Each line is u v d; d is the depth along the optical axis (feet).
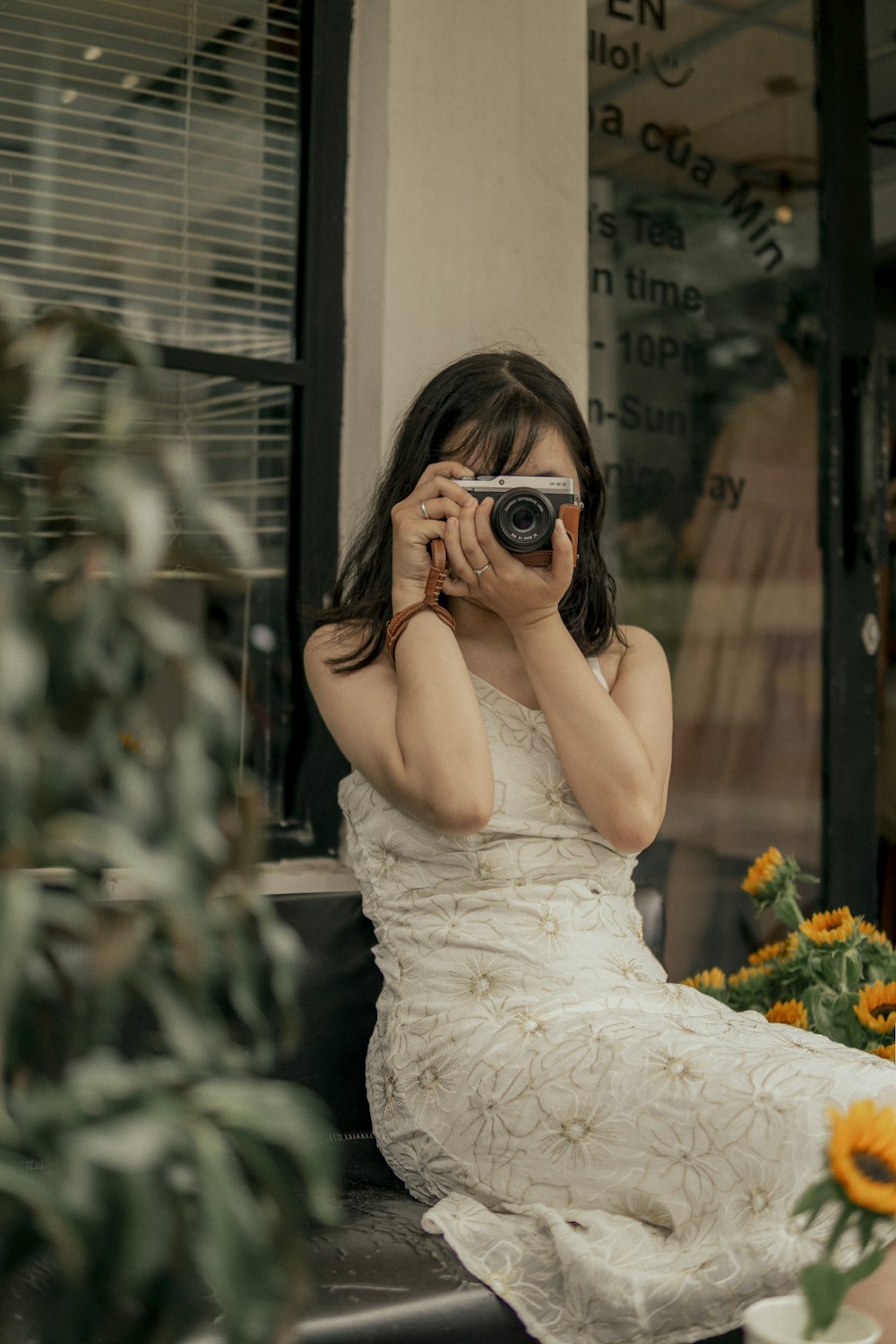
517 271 6.88
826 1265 2.31
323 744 6.60
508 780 4.92
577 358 7.07
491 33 6.81
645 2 7.96
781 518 8.46
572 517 4.87
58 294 6.17
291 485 6.70
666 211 8.07
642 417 8.01
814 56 8.54
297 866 6.48
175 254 6.41
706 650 8.21
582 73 7.10
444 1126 4.56
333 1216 1.76
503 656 5.19
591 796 4.81
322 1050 5.21
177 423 6.40
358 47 6.72
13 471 1.90
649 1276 3.81
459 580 5.00
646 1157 4.09
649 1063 4.16
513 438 5.15
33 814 1.75
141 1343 1.72
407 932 4.88
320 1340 3.63
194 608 6.43
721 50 8.22
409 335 6.58
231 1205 1.62
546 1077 4.31
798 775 8.50
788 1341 2.37
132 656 1.83
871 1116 2.37
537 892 4.78
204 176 6.47
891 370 10.77
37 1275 3.26
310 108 6.61
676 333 8.11
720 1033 4.38
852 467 8.60
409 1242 4.18
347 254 6.73
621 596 7.95
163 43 6.36
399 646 4.92
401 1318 3.76
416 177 6.60
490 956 4.68
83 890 1.84
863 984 6.21
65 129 6.16
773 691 8.43
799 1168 3.75
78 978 4.11
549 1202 4.27
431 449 5.30
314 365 6.64
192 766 1.78
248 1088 1.73
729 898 8.27
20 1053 1.83
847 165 8.61
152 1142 1.57
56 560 1.84
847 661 8.60
